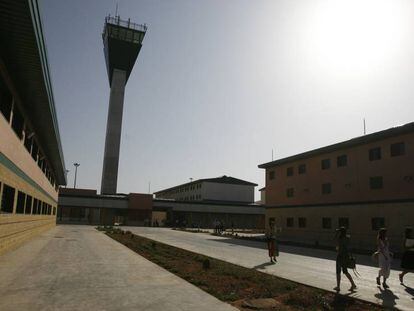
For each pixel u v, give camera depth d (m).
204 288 9.84
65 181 49.22
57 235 28.69
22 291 8.73
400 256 22.58
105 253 17.42
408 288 11.30
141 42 79.12
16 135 15.33
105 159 74.19
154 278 11.00
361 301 9.23
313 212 38.28
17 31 10.05
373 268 15.91
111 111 76.44
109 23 77.25
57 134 23.36
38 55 11.48
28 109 17.45
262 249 24.11
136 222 66.25
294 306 8.51
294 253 22.17
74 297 8.26
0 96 13.77
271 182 47.06
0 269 11.73
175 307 7.70
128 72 80.56
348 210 33.28
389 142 29.47
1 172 12.74
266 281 11.07
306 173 40.12
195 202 71.12
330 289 10.66
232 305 8.31
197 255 17.97
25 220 20.14
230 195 86.44
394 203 28.34
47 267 12.44
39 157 26.00
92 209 65.38
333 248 26.34
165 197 119.00
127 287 9.55
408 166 27.52
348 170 33.78
